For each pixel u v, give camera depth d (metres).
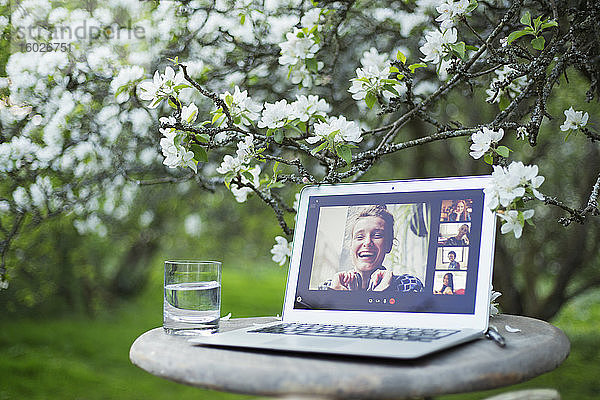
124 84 1.80
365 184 1.31
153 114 2.24
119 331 7.20
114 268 7.83
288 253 1.53
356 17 2.37
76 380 5.40
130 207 4.03
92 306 7.54
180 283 1.18
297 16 2.15
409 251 1.22
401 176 4.56
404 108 2.63
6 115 2.17
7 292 4.93
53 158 2.29
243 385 0.87
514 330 1.14
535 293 4.81
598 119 3.46
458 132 1.41
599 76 1.68
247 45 2.23
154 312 8.27
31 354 6.10
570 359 5.46
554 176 4.31
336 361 0.91
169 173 2.64
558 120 3.61
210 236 5.92
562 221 1.26
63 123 2.22
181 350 1.00
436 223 1.21
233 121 1.46
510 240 4.66
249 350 0.99
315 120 1.53
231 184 1.55
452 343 0.97
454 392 0.84
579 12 1.50
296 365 0.89
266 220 5.44
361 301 1.22
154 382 5.40
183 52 2.22
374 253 1.25
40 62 2.09
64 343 6.53
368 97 1.51
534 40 1.39
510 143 3.99
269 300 9.73
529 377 0.92
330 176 1.37
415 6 2.28
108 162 2.43
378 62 1.63
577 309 6.43
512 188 1.13
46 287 4.64
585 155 4.13
